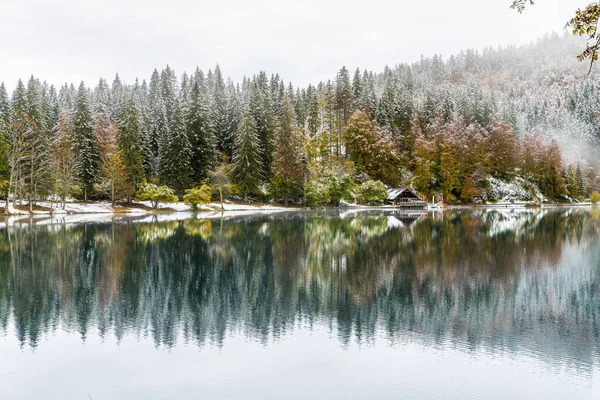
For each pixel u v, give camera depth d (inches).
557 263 898.1
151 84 4569.4
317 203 2915.8
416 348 455.2
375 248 1096.2
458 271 823.7
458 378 388.8
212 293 674.8
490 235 1359.5
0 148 2048.5
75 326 527.8
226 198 2903.5
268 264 898.7
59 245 1139.9
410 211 2679.6
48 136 2482.8
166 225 1662.2
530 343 468.4
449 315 562.6
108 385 379.6
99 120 2657.5
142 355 442.0
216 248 1101.7
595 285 714.2
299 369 407.5
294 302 623.8
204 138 2709.2
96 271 834.2
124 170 2463.1
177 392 367.2
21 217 1934.1
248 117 2775.6
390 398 354.6
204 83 4525.1
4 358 435.5
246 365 417.1
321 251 1055.6
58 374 400.5
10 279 770.8
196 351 450.9
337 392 365.7
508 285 716.7
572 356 433.7
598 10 254.8
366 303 617.3
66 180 2155.5
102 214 2201.0
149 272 826.2
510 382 382.3
